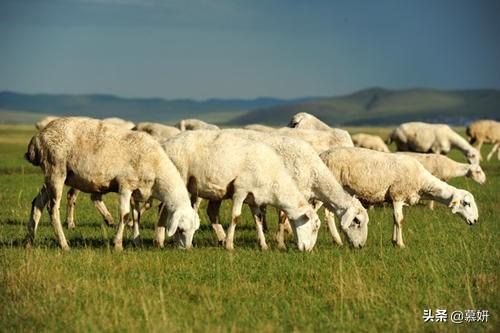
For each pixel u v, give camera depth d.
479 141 50.56
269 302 12.27
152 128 33.78
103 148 15.80
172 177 16.27
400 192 18.39
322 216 22.92
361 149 18.77
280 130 23.06
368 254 16.41
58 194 15.98
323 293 12.91
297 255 16.03
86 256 14.98
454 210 19.11
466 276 14.06
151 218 22.30
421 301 12.51
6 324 10.83
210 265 14.83
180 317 11.23
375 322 11.24
